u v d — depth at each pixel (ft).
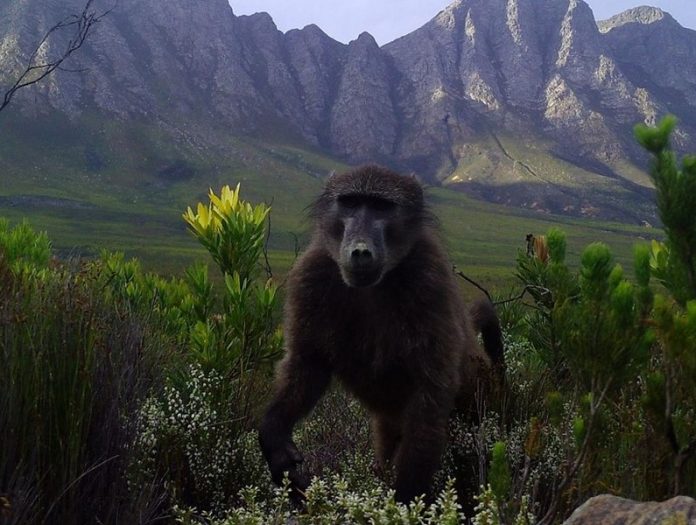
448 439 4.37
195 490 3.70
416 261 4.17
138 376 3.39
